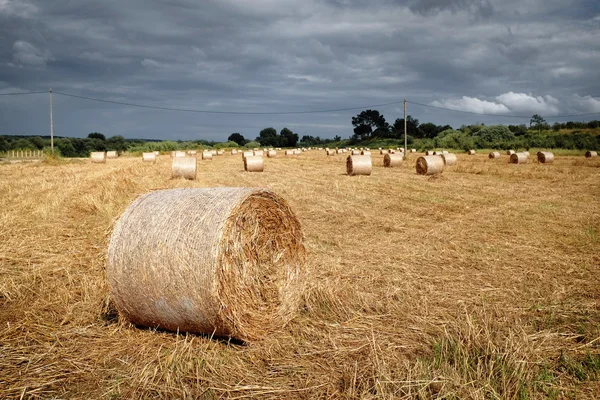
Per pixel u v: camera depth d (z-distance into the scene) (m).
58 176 22.52
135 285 5.09
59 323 5.32
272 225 5.65
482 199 15.65
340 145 125.69
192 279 4.85
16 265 7.32
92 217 11.12
